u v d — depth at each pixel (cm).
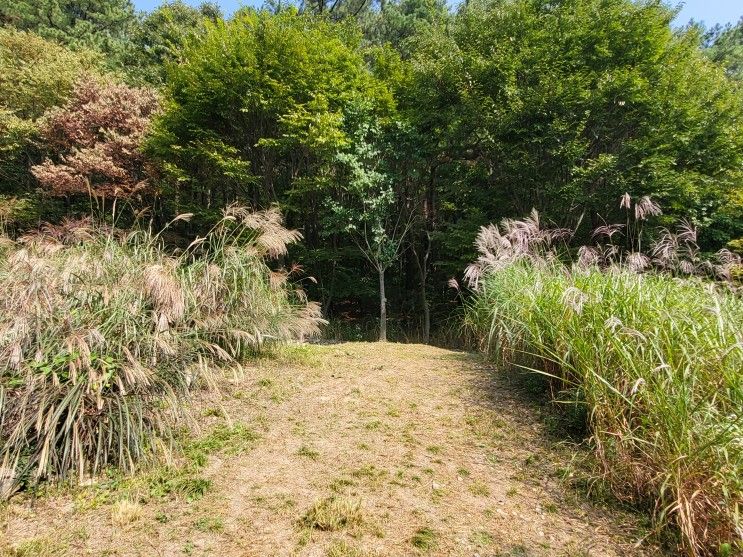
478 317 546
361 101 941
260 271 515
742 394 219
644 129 890
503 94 926
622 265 449
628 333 264
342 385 429
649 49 935
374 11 1997
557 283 391
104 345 297
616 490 251
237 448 297
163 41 1698
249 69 908
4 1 1978
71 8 2342
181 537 210
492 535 218
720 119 905
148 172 1071
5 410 256
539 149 892
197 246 496
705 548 201
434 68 948
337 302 1366
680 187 816
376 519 227
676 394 229
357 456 291
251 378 433
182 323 384
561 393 353
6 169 1435
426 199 1130
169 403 304
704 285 365
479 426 339
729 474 205
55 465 252
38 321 285
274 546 205
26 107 1430
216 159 954
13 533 209
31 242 401
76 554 196
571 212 898
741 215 930
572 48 947
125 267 388
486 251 565
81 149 1135
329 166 984
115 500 237
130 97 1211
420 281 1234
